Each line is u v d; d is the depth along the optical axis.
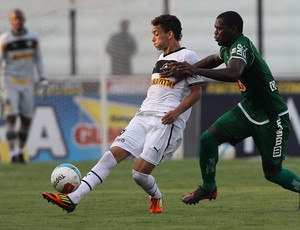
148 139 29.12
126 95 65.19
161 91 29.39
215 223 26.92
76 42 69.81
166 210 31.22
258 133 29.70
